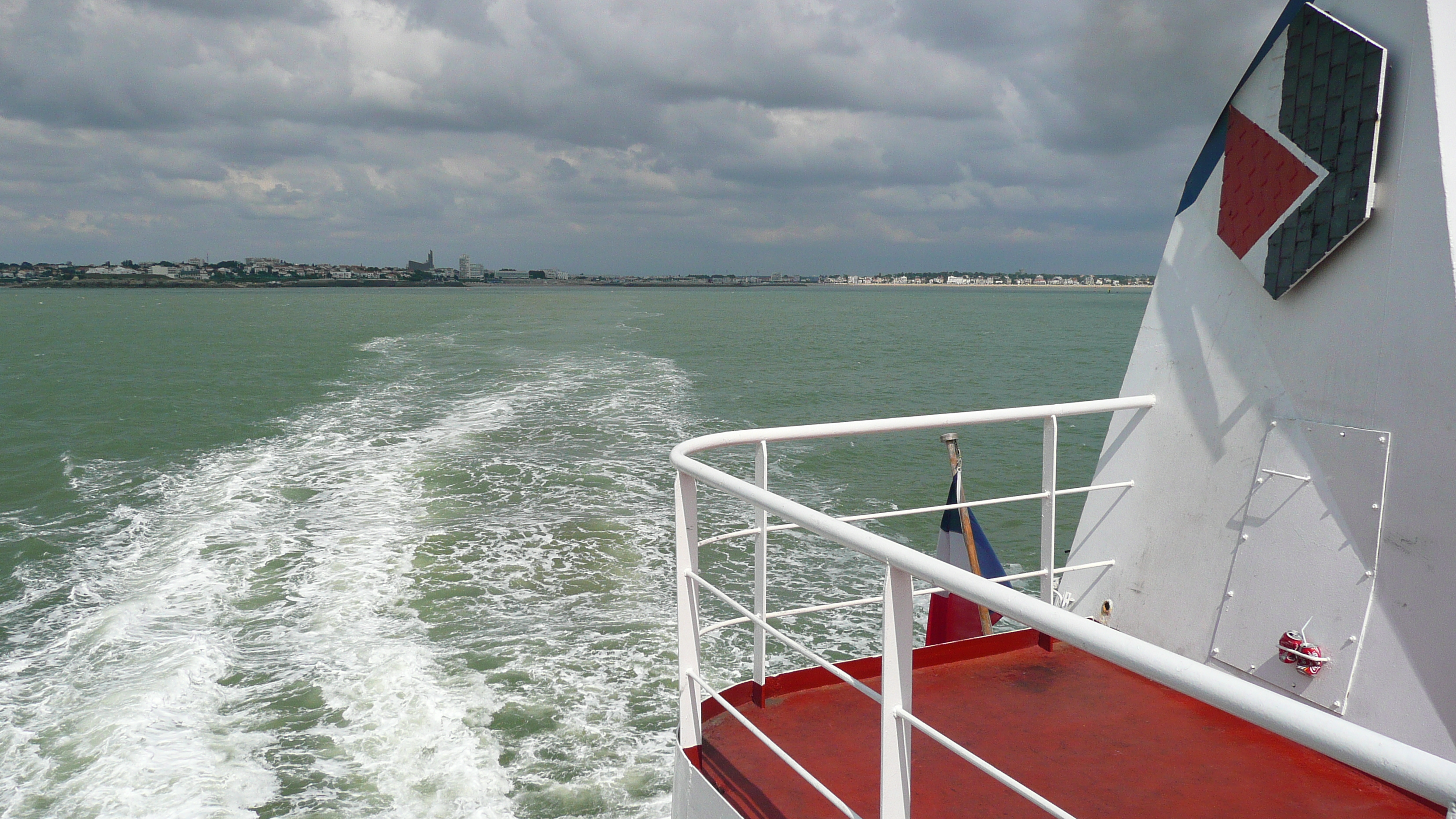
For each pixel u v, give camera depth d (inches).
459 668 346.3
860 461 743.7
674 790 113.9
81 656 354.9
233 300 6363.2
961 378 1507.1
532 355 1637.6
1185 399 135.6
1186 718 120.4
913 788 104.5
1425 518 101.3
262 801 268.7
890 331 2930.6
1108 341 2591.0
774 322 3341.5
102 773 277.4
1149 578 138.1
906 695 69.6
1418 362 102.2
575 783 279.4
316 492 598.2
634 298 7613.2
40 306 4734.3
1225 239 129.9
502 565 455.2
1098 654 49.6
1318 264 113.0
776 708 124.6
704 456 735.1
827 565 468.4
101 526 535.5
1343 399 111.1
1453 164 98.3
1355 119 107.0
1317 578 113.1
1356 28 107.9
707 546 489.4
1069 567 145.9
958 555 175.9
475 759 289.9
